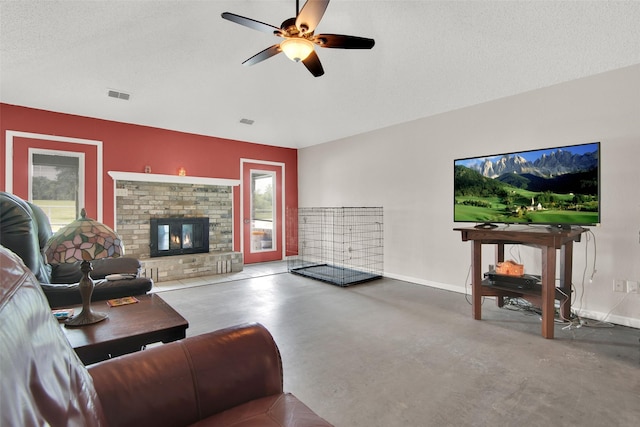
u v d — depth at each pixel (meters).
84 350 1.36
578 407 1.79
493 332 2.82
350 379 2.09
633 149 2.89
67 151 4.40
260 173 6.38
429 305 3.60
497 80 3.41
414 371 2.18
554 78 3.24
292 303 3.69
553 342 2.61
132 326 1.57
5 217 1.99
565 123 3.27
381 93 4.01
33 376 0.66
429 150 4.46
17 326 0.69
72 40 2.87
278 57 3.32
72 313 1.71
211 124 5.12
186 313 3.36
